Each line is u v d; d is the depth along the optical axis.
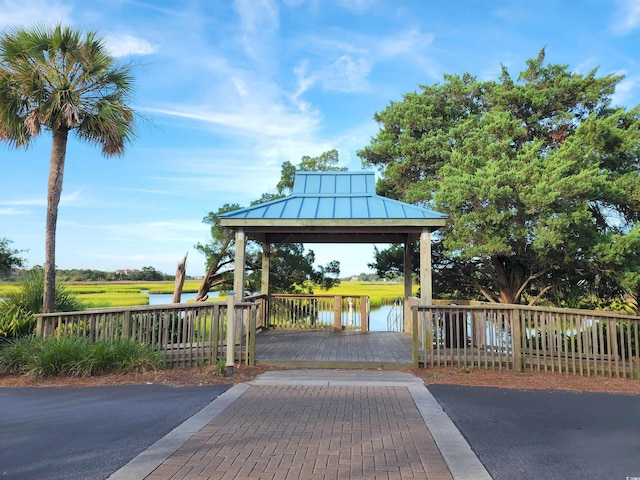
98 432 4.16
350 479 3.12
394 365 7.22
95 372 6.61
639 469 3.37
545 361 7.00
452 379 6.49
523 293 14.27
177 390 5.80
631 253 10.25
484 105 16.64
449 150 14.95
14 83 8.48
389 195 16.69
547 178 10.48
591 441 3.97
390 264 15.56
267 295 12.34
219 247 16.62
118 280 44.44
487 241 11.16
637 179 10.89
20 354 6.79
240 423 4.39
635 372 6.66
